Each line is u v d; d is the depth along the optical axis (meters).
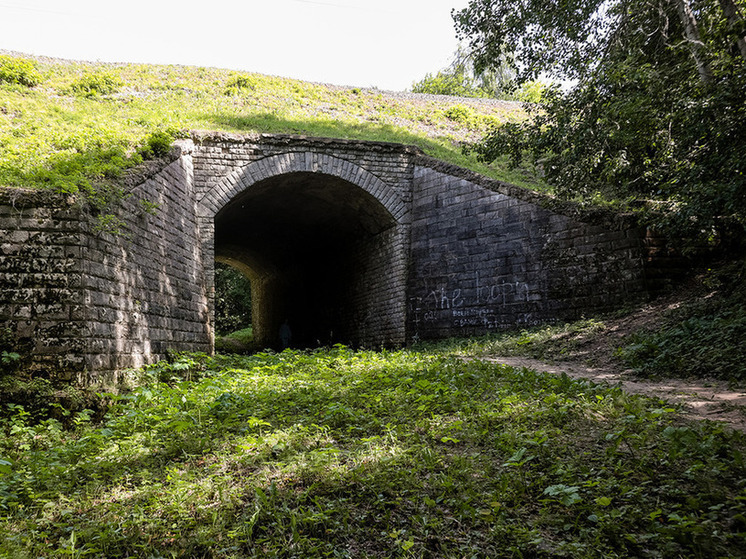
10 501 4.19
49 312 7.20
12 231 7.21
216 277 40.97
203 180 15.70
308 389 7.97
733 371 7.55
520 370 8.90
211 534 3.56
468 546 3.29
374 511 3.80
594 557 3.04
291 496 4.04
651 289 12.40
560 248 13.92
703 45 9.62
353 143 17.39
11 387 6.78
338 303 22.75
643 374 8.47
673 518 3.25
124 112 16.33
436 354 12.74
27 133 11.56
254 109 19.91
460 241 16.36
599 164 12.30
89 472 4.91
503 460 4.57
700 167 9.20
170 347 11.10
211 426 6.12
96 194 8.16
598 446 4.72
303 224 22.50
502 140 14.40
